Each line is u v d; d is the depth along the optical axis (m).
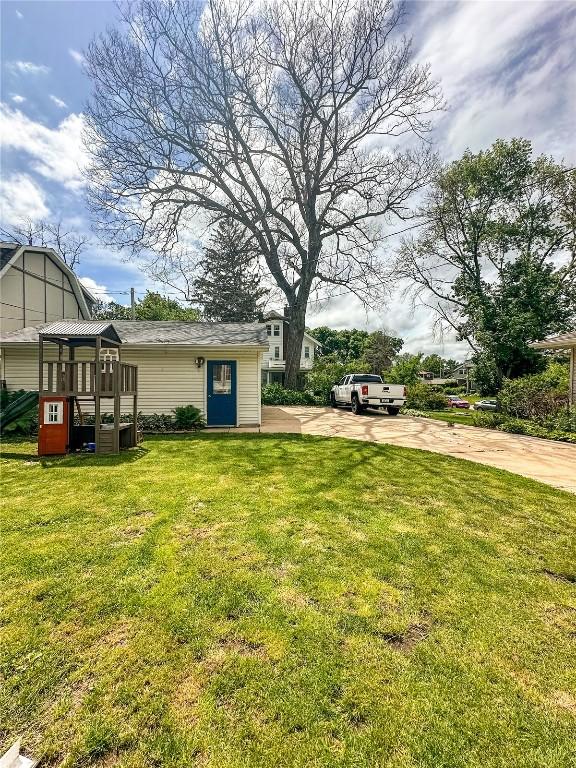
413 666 1.85
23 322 14.10
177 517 3.70
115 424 6.86
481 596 2.45
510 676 1.80
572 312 19.14
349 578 2.64
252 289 29.77
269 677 1.77
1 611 2.23
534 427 10.05
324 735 1.50
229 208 18.25
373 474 5.40
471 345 20.47
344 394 15.62
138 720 1.55
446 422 12.35
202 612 2.24
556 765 1.39
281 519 3.68
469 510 4.02
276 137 17.09
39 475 5.26
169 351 10.53
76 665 1.83
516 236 19.72
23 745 1.45
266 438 8.59
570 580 2.67
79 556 2.90
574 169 17.94
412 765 1.38
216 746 1.45
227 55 14.34
